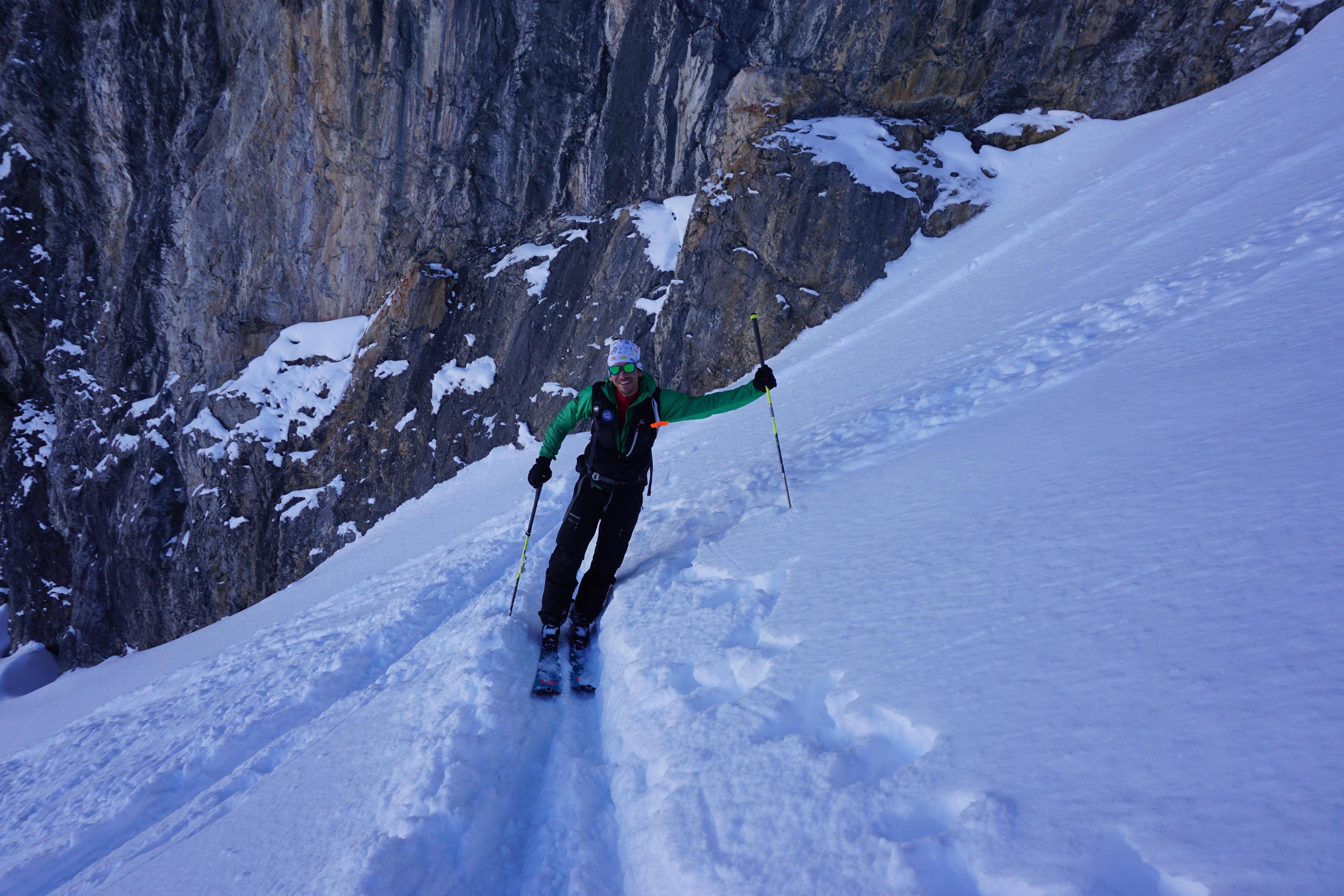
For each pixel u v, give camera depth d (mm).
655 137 15391
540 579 4660
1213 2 12070
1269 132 8367
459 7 15102
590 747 2496
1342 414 2098
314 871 1896
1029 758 1326
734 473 5719
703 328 13875
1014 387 4535
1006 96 13891
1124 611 1649
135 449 19000
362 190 17297
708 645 2531
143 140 17859
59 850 3047
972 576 2188
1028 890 1066
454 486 15805
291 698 4027
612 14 14781
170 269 18750
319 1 15648
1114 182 10680
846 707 1799
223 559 17562
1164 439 2574
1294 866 884
